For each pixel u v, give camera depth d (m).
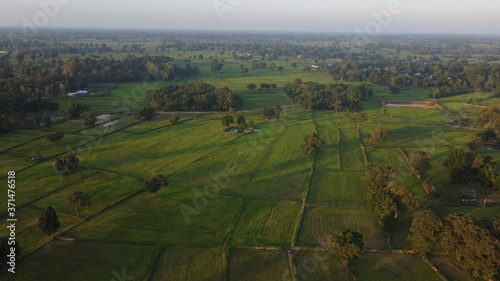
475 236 44.41
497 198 65.81
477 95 159.62
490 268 42.22
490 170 68.06
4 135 99.31
